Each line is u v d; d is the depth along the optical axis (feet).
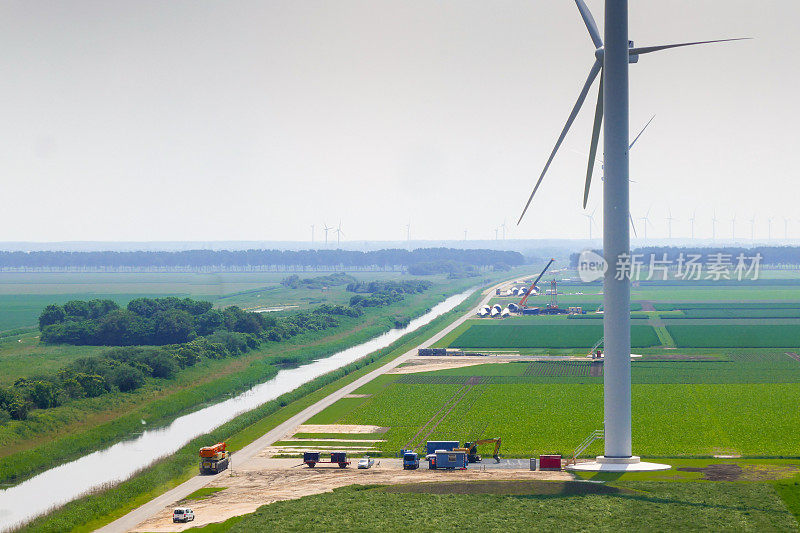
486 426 397.60
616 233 290.97
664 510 254.06
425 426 399.85
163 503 279.90
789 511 252.21
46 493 300.61
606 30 285.64
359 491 287.48
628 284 297.94
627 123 287.69
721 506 257.75
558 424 398.42
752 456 330.75
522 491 281.33
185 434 400.67
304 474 316.60
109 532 248.52
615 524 242.37
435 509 261.03
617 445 310.04
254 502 277.23
